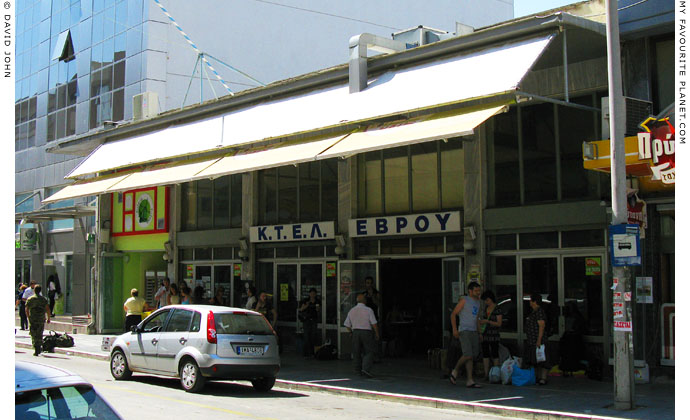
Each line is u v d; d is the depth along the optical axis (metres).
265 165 15.85
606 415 10.16
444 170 16.88
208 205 23.44
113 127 26.42
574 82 14.34
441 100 13.13
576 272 14.31
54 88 32.97
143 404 11.13
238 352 12.59
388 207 18.08
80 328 26.56
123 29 28.98
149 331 13.75
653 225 13.20
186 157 21.28
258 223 21.44
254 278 21.27
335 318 19.03
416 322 18.98
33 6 35.25
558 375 14.27
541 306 13.91
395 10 34.91
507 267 15.44
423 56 15.12
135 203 25.91
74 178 26.05
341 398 12.81
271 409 11.14
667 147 11.52
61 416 4.94
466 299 13.47
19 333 27.16
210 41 29.17
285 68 31.16
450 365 14.33
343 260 18.22
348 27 33.44
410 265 19.58
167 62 27.95
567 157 14.55
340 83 17.14
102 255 26.33
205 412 10.53
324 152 14.63
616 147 10.79
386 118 15.53
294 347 20.06
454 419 10.58
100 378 14.62
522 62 12.49
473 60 13.82
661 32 13.06
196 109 21.11
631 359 10.63
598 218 13.83
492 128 15.84
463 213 16.09
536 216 14.74
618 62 10.84
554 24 12.41
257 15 30.67
